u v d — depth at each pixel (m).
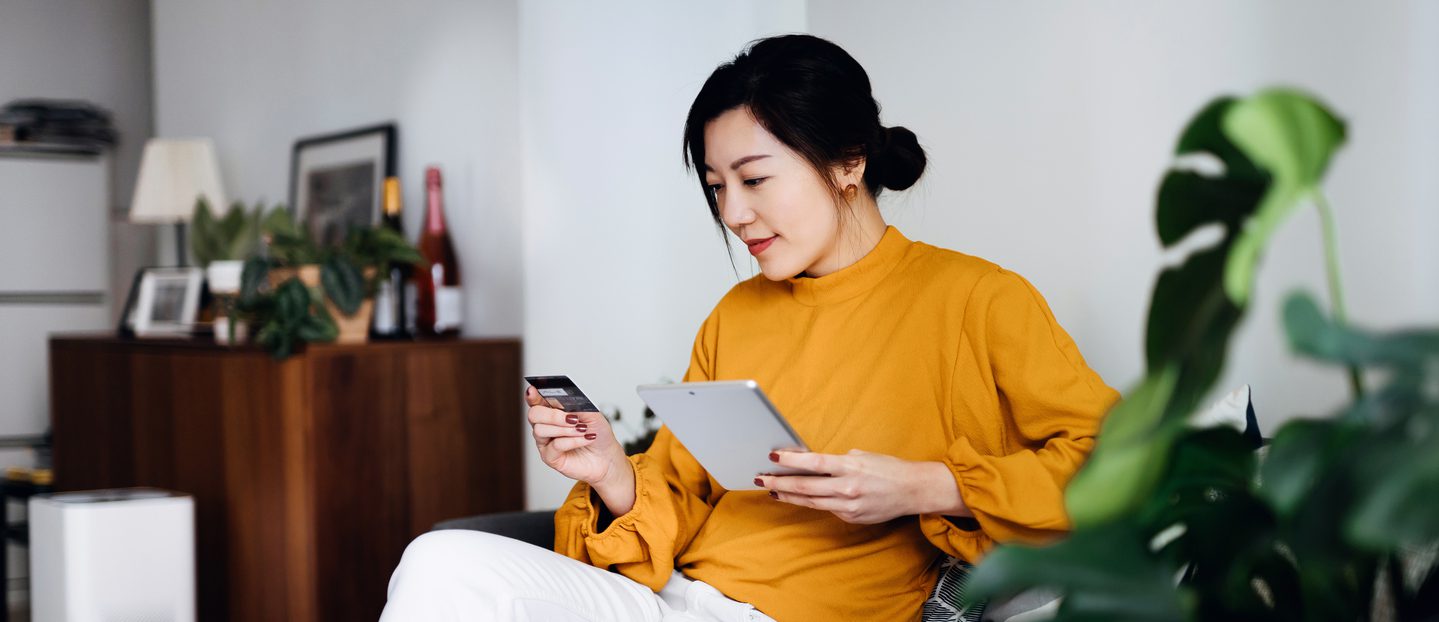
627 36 2.53
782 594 1.38
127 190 4.85
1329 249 0.66
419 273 3.16
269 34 4.13
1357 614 0.75
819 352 1.48
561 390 1.42
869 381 1.43
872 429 1.41
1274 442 0.66
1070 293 1.90
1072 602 0.64
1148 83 1.78
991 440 1.37
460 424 2.97
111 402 3.41
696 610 1.41
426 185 3.21
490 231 3.27
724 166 1.47
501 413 3.04
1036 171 1.94
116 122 4.84
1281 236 1.59
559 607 1.34
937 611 1.37
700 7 2.43
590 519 1.49
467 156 3.34
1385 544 0.55
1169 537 1.10
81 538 2.57
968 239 2.06
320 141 3.84
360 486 2.81
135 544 2.63
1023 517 1.22
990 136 2.02
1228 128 0.61
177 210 3.97
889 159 1.52
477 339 3.03
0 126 4.33
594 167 2.58
